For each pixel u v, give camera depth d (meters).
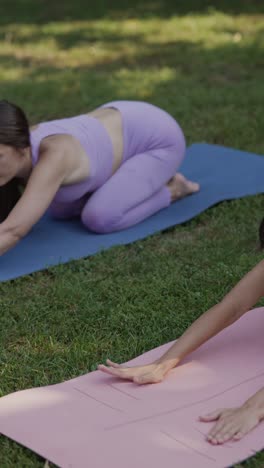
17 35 9.16
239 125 5.75
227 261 3.81
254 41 8.30
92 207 4.14
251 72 7.25
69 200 4.15
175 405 2.71
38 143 3.90
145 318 3.34
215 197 4.54
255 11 9.83
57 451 2.49
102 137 4.15
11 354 3.15
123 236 4.15
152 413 2.67
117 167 4.26
